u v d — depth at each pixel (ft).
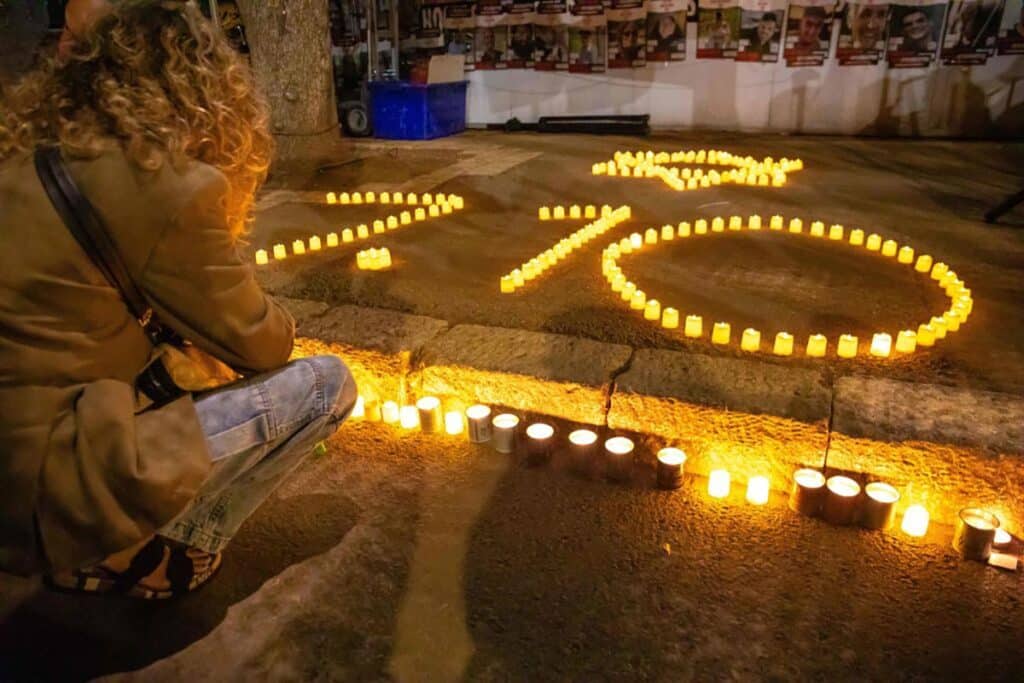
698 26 36.50
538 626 7.44
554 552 8.48
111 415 5.49
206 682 6.86
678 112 38.47
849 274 14.88
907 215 19.45
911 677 6.77
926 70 33.78
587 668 6.94
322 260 16.46
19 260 5.16
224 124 6.01
